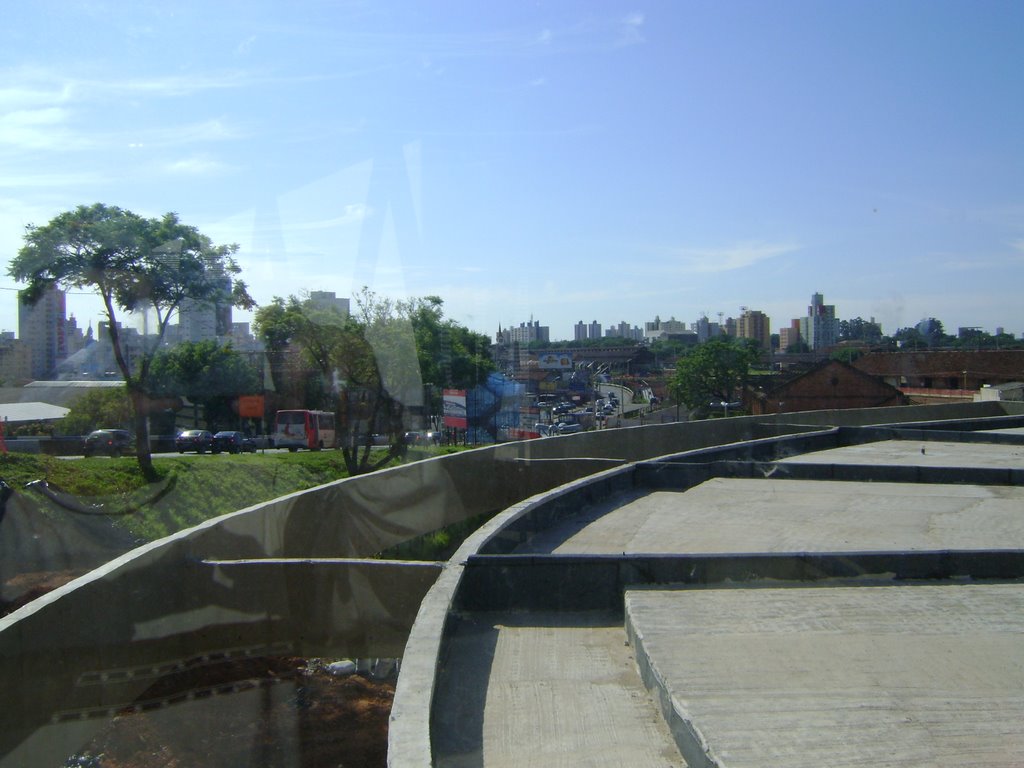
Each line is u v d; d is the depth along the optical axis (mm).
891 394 44812
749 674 4363
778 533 8188
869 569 6145
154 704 6121
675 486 11180
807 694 4105
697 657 4602
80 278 12680
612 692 4527
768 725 3760
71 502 12844
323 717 5848
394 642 7090
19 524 11578
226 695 6234
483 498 14602
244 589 7309
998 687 4199
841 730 3713
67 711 5637
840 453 15586
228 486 15438
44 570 11258
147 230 12719
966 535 8023
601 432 19234
